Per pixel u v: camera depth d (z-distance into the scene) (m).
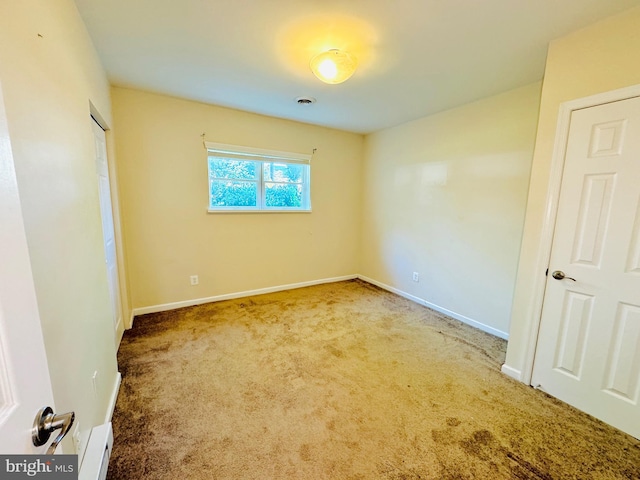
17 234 0.50
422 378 2.03
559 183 1.76
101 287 1.63
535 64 2.06
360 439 1.49
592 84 1.60
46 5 1.05
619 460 1.38
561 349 1.81
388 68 2.15
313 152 3.91
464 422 1.62
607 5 1.43
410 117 3.40
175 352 2.30
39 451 0.52
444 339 2.64
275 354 2.31
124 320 2.68
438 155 3.23
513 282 2.60
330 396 1.82
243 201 3.57
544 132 1.81
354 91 2.62
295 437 1.50
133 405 1.71
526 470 1.33
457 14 1.54
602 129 1.58
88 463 1.08
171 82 2.49
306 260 4.12
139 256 2.96
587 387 1.70
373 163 4.20
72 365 1.09
